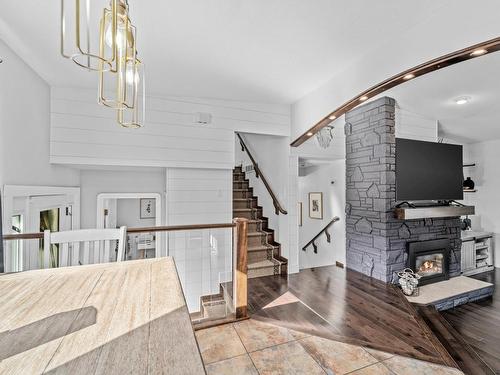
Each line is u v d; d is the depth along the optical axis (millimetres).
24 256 2521
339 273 4008
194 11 1930
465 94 3266
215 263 3887
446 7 1866
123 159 3371
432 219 3898
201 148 3727
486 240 5105
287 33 2209
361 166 3939
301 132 3783
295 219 4227
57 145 3100
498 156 5168
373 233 3727
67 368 653
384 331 2330
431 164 3699
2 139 2186
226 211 3963
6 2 1766
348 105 2873
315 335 2254
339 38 2283
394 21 2039
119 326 854
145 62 2697
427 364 1892
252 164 5543
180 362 679
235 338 2209
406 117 3939
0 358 692
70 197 3627
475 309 3410
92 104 3252
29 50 2348
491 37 1641
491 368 2262
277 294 3197
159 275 1360
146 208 5535
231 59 2645
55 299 1071
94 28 2027
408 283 3371
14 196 2322
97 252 1921
